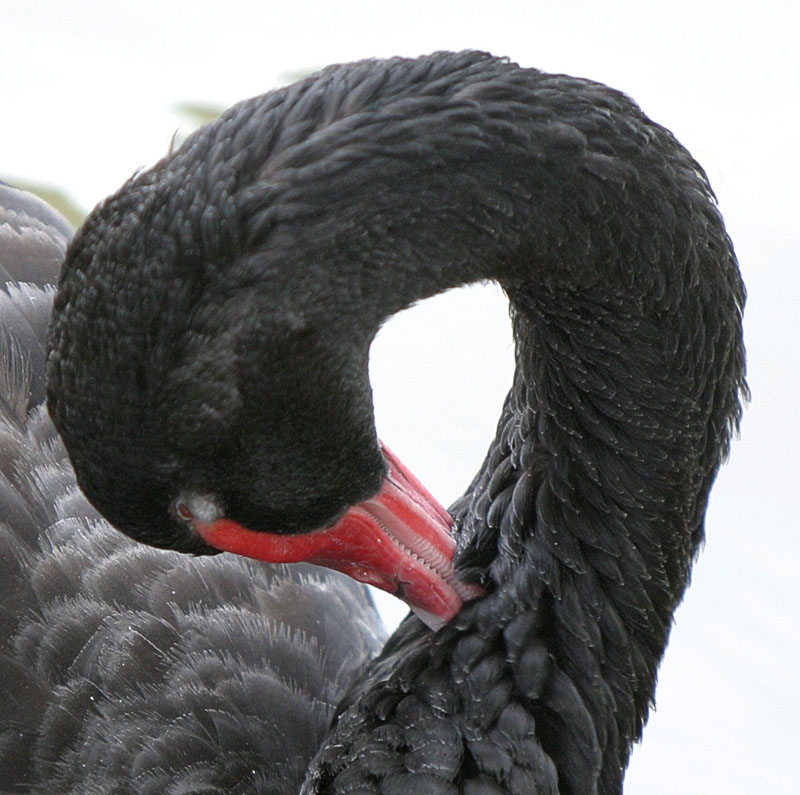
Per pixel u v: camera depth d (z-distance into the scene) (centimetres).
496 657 528
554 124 454
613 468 520
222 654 607
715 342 512
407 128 439
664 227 477
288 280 427
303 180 429
